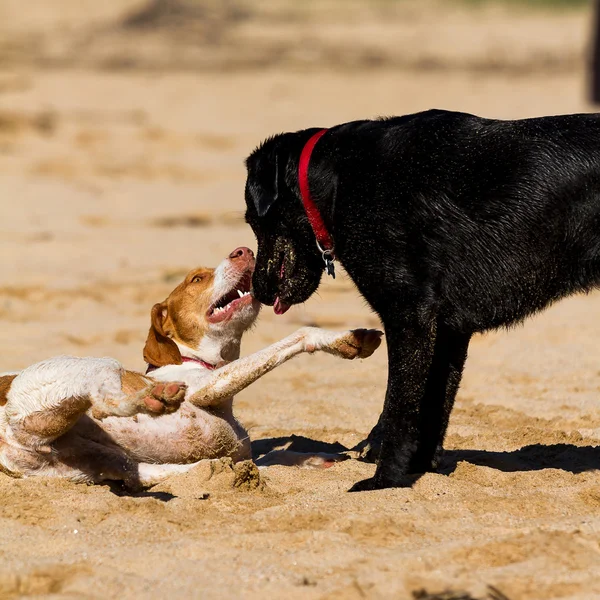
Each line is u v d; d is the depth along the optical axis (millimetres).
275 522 8867
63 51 65125
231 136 39719
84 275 21094
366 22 80188
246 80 55750
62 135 38531
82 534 8609
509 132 9922
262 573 7832
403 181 9883
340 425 13086
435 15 83750
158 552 8227
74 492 9484
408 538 8547
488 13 83812
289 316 18281
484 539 8453
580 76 57125
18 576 7730
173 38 71125
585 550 8180
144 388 9172
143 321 18141
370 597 7395
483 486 10117
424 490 9844
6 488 9555
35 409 9578
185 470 10156
